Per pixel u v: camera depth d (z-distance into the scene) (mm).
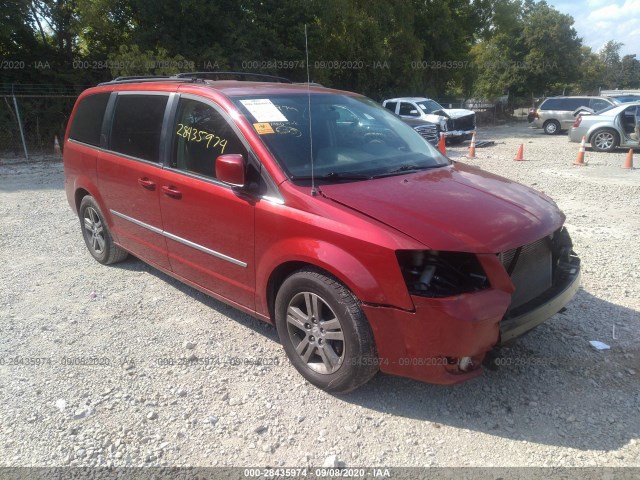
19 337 4086
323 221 3068
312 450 2830
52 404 3254
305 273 3193
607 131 16031
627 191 9453
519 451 2785
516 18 36062
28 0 18141
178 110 4188
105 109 5141
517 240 2953
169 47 18078
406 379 3461
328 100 4281
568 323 4117
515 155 15812
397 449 2826
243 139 3602
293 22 20516
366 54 25594
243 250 3594
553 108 24703
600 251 5891
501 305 2814
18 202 9289
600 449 2781
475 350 2791
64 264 5734
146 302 4684
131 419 3100
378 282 2857
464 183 3592
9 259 5949
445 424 3016
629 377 3410
